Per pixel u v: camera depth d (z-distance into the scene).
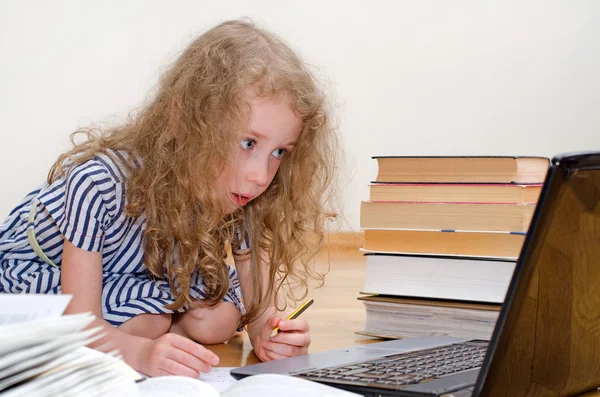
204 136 1.09
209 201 1.12
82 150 1.21
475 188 1.20
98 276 1.12
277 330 1.13
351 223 3.27
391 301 1.25
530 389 0.67
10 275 1.23
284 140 1.09
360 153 3.36
